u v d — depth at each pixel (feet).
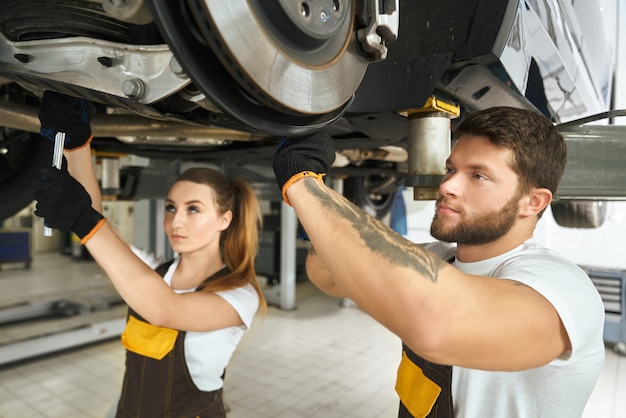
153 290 2.83
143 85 1.75
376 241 1.71
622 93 10.33
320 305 15.79
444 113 3.05
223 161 6.84
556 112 5.06
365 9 1.87
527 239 2.38
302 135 1.84
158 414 3.48
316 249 1.82
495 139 2.10
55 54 1.93
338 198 1.88
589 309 1.88
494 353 1.59
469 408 2.31
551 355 1.73
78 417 7.52
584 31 5.49
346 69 1.87
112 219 24.14
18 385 8.71
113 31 1.91
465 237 2.23
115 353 10.53
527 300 1.69
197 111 2.01
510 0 2.54
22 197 4.03
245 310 3.60
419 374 2.71
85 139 2.67
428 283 1.61
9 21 1.95
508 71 2.91
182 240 3.79
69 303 12.20
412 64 2.82
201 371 3.58
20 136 4.05
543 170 2.12
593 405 8.48
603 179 3.41
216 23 1.36
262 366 10.11
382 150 6.37
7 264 22.25
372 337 12.25
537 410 2.18
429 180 2.99
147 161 9.76
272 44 1.53
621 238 11.53
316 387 9.06
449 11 2.69
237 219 3.97
